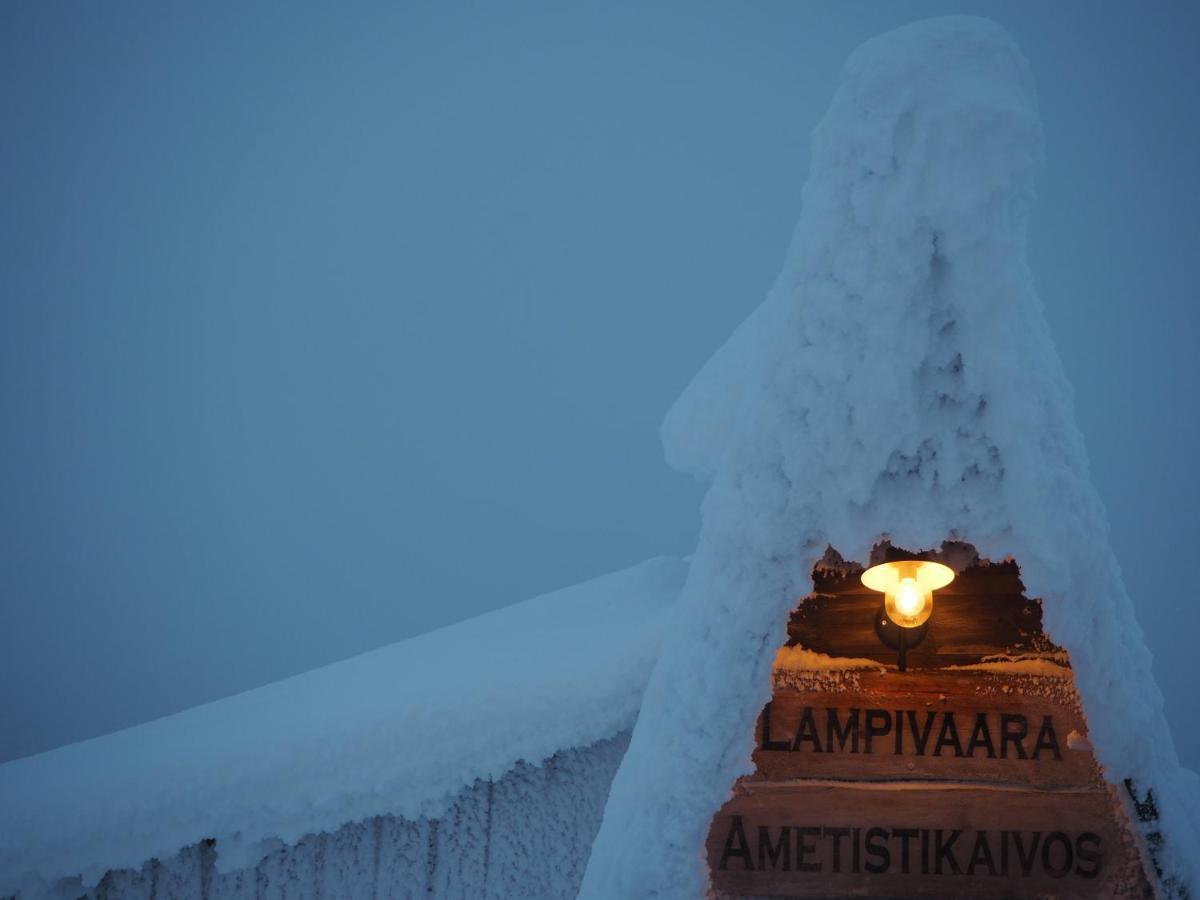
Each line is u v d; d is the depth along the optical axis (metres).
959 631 2.79
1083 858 2.64
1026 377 2.63
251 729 3.75
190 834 3.46
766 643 2.63
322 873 3.53
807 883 2.64
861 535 2.65
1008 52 2.62
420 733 3.50
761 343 2.86
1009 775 2.69
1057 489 2.62
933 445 2.65
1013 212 2.62
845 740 2.73
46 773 3.83
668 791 2.57
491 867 3.54
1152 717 2.66
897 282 2.60
